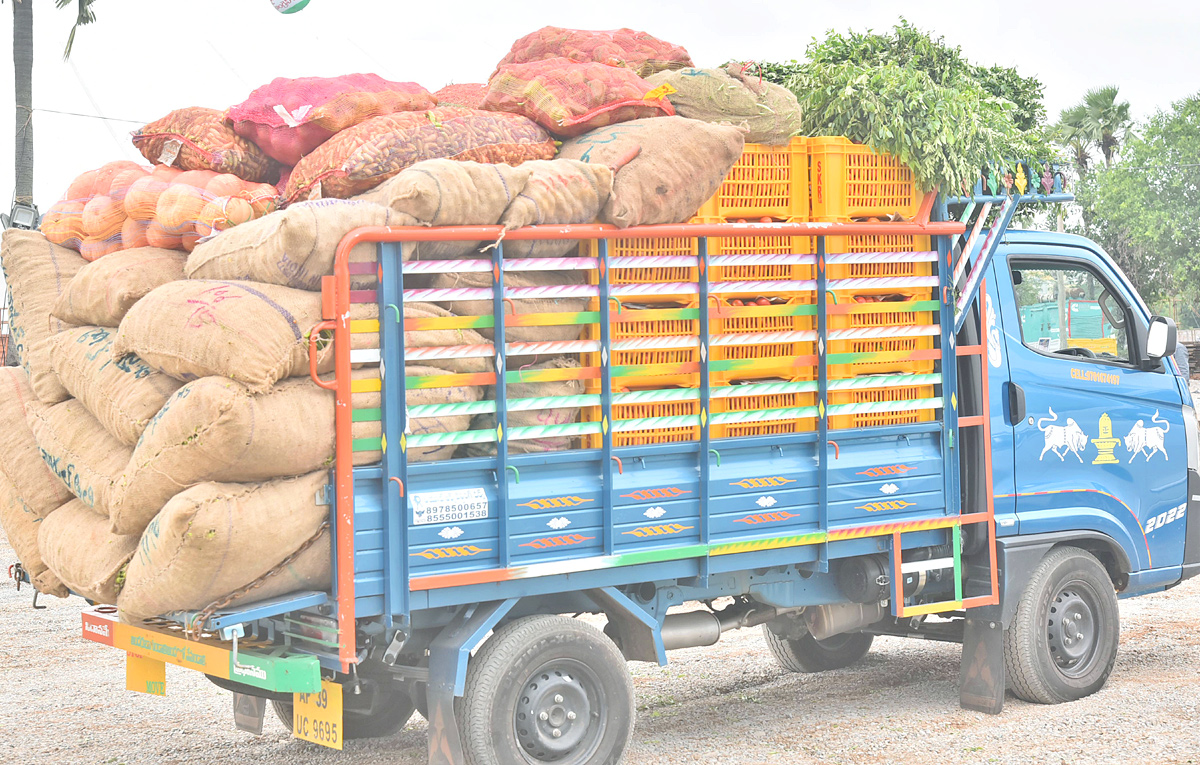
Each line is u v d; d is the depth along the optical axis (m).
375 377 4.47
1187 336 44.56
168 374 4.44
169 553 4.13
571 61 5.56
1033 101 8.50
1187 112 58.56
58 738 6.09
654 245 5.16
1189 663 7.34
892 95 5.89
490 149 5.08
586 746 5.02
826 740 5.87
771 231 5.39
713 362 5.32
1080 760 5.46
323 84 5.26
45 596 10.00
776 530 5.52
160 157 5.39
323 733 4.68
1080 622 6.60
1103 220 60.25
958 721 6.16
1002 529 6.32
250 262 4.40
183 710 6.66
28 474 5.21
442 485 4.66
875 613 6.40
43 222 5.39
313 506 4.38
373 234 4.38
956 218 6.55
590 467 5.04
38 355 5.18
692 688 7.03
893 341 5.92
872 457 5.83
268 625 4.84
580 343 4.95
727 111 5.52
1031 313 6.71
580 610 5.30
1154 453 7.06
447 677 4.71
